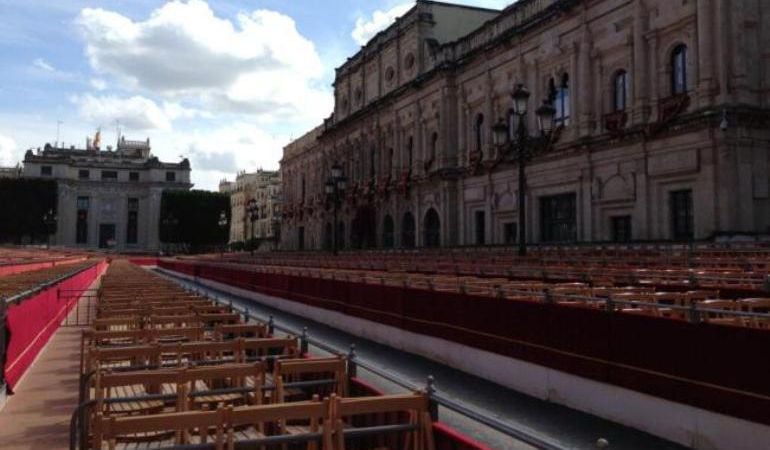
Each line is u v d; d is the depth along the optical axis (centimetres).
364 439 627
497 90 4366
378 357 1370
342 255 4697
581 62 3541
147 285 1941
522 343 1049
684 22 2916
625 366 843
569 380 941
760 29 2783
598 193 3391
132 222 12519
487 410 925
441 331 1298
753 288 1230
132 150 13988
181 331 956
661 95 3042
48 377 1108
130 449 549
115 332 921
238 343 809
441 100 4972
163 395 638
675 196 2969
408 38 5684
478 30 4622
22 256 5009
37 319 1345
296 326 1911
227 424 462
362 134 6656
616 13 3309
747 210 2694
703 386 730
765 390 660
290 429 642
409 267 2505
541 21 3831
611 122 3284
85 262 4616
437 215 5088
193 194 11575
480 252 3719
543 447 392
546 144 2725
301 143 8900
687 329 755
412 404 519
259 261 4197
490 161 4328
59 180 11875
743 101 2706
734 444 692
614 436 791
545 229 3884
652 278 1493
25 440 745
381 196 6078
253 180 15412
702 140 2775
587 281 1519
